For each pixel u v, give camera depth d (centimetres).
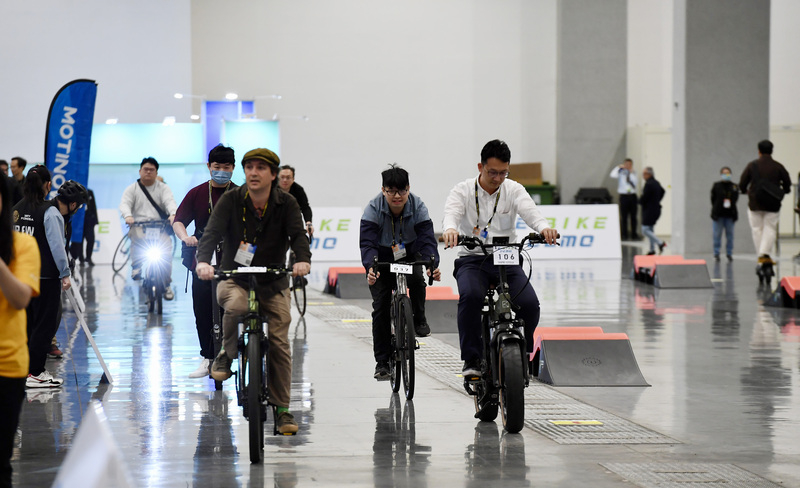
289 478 804
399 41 4656
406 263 1122
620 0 4641
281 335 905
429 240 1167
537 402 1123
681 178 3694
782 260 3206
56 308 1223
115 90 4309
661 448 908
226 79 4559
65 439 955
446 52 4684
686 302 2148
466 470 829
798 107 4659
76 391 1195
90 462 452
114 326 1795
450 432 971
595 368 1255
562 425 1002
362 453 888
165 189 2061
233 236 896
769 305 2080
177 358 1440
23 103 4216
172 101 4366
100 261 3419
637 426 999
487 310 1019
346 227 3572
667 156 4603
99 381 1261
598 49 4650
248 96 4575
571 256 3550
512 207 1023
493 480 797
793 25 4656
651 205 3609
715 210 3284
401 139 4684
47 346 1220
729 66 3653
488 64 4709
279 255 907
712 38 3647
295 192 1855
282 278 911
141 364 1390
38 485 792
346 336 1667
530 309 991
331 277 2433
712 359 1425
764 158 2561
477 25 4691
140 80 4325
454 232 953
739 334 1673
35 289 650
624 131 4709
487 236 1024
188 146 3928
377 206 1165
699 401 1132
